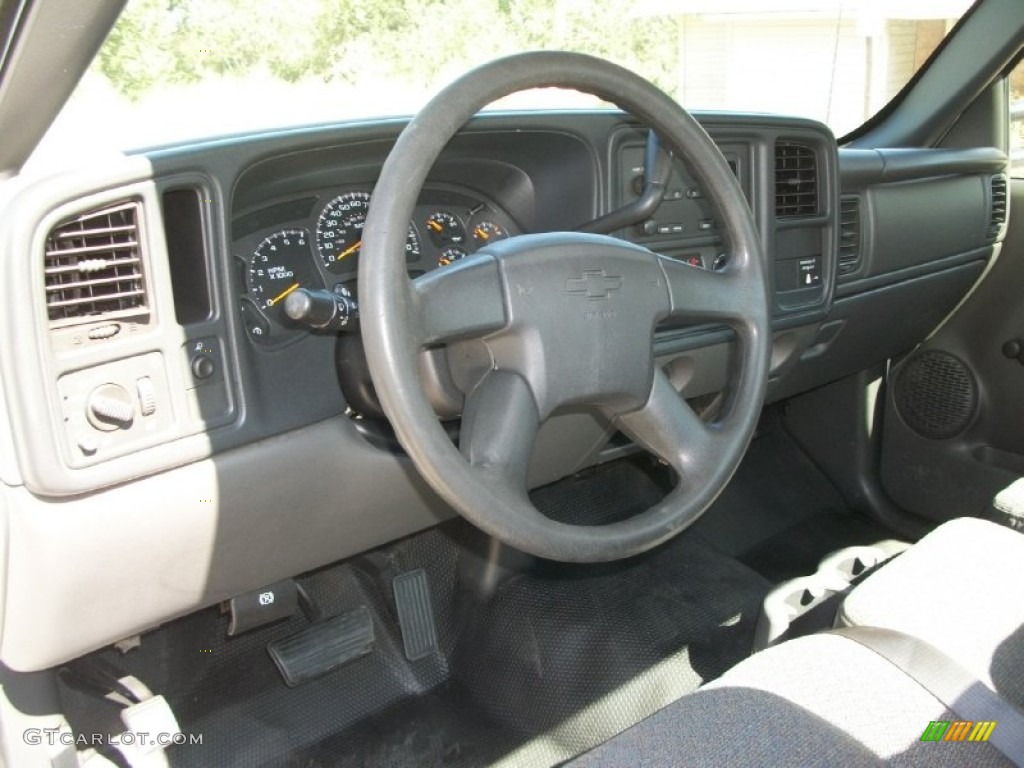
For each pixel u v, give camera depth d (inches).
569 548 43.2
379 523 59.9
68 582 47.4
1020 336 86.3
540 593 80.0
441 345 46.1
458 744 68.7
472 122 57.0
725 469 49.1
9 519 45.5
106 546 47.6
